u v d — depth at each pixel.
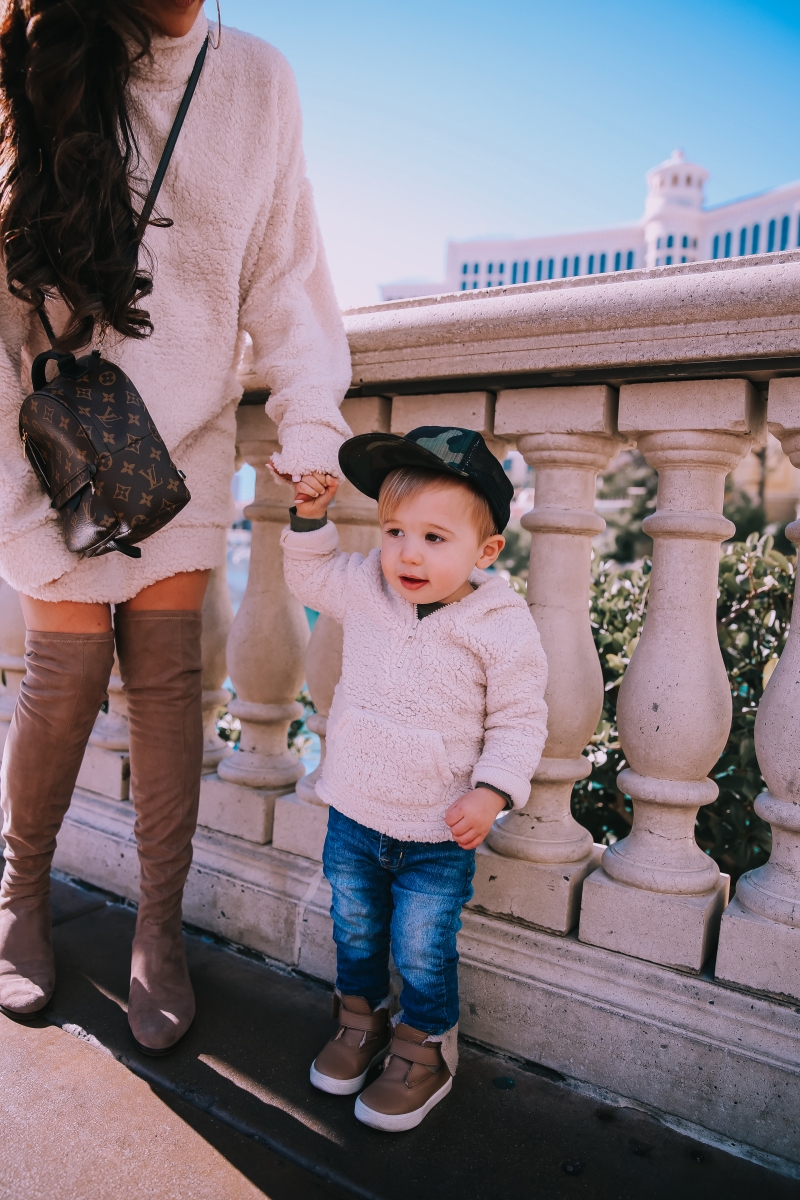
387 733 1.24
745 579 2.23
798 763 1.26
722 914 1.30
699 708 1.37
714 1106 1.26
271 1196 1.10
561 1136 1.24
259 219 1.42
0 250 1.17
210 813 1.86
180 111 1.29
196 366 1.39
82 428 1.16
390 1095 1.23
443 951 1.26
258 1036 1.44
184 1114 1.24
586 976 1.39
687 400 1.35
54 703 1.36
